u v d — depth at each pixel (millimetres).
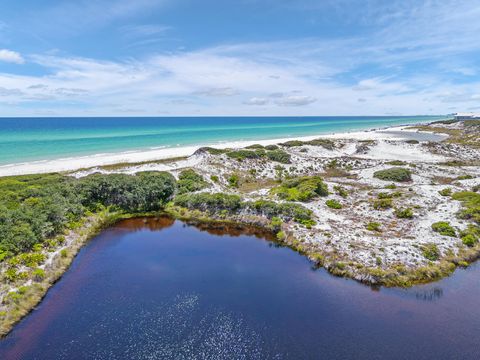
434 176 54812
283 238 32750
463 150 82062
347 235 31328
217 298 22078
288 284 24078
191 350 17188
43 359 16641
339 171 61656
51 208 32219
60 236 30844
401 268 25344
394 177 52062
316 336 18250
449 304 21688
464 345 17656
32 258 25625
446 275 25547
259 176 57000
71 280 24703
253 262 27828
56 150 86875
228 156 62312
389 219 35469
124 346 17516
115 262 27766
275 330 18750
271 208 37344
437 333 18641
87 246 31188
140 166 59500
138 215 40156
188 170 53062
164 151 85750
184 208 41594
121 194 42094
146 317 20000
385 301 21969
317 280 24734
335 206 39438
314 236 31406
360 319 19875
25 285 22656
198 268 26656
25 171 58844
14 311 20141
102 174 47375
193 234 34719
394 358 16641
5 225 27922
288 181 48750
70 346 17594
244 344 17609
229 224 37594
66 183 42000
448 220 34375
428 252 27625
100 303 21594
